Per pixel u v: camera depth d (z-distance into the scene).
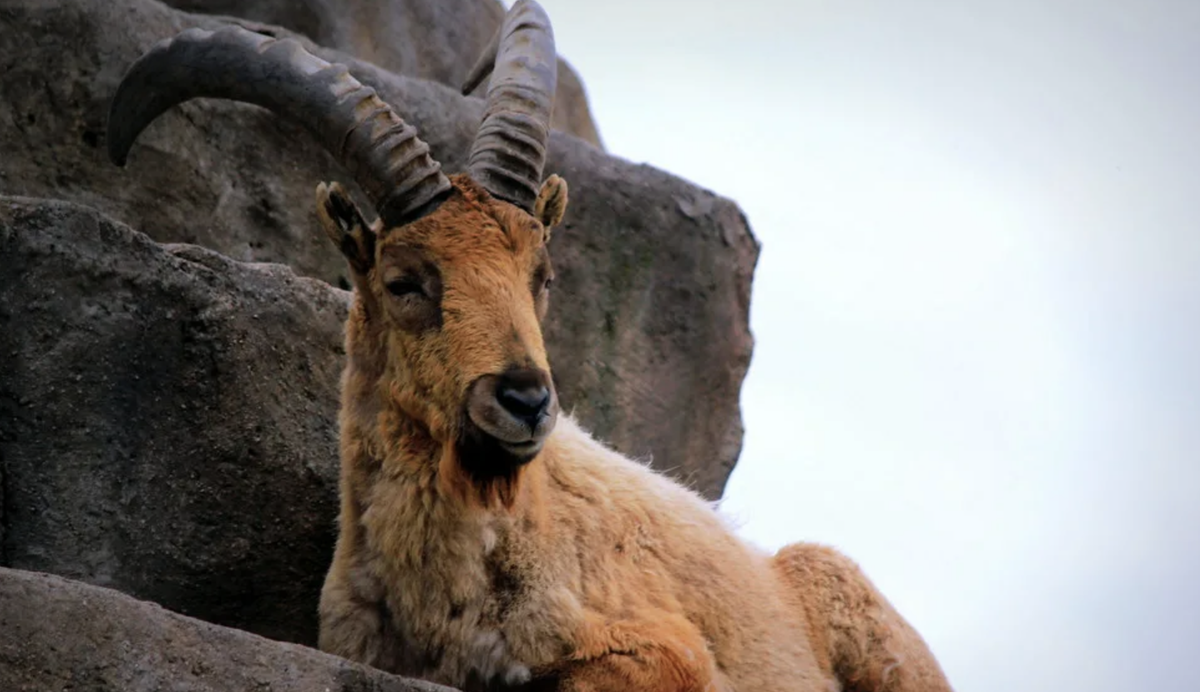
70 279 12.51
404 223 11.91
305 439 13.62
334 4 21.62
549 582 12.05
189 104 16.58
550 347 18.31
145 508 12.75
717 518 14.48
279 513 13.40
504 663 11.88
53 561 12.32
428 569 11.85
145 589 12.73
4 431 12.27
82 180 15.91
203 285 13.16
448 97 18.69
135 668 9.12
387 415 11.98
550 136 19.09
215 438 13.06
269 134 17.16
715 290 19.64
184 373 12.95
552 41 13.26
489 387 11.19
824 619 14.51
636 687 11.84
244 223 16.83
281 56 12.57
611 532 12.84
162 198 16.30
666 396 18.98
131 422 12.73
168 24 16.97
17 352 12.30
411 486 11.85
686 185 19.81
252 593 13.33
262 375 13.39
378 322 12.20
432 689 9.95
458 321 11.45
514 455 11.28
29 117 15.78
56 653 8.96
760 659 13.52
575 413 18.27
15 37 15.83
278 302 13.67
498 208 11.96
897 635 14.67
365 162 12.04
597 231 18.94
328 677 9.65
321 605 12.38
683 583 13.24
